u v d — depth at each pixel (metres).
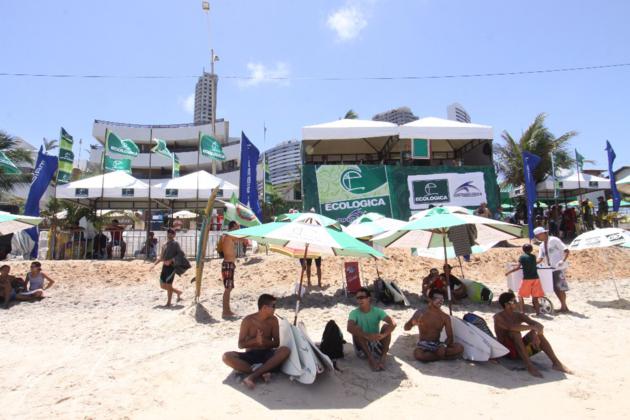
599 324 7.75
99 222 16.20
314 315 8.19
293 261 12.39
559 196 23.98
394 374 5.40
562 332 7.29
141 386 4.85
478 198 18.17
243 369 5.07
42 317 8.08
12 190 25.62
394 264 12.30
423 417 4.26
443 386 5.06
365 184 18.22
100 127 60.25
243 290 10.05
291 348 5.11
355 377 5.26
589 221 18.98
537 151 23.56
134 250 16.55
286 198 38.84
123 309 8.71
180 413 4.21
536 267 8.35
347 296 9.42
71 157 15.85
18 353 5.99
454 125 18.92
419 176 18.30
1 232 10.40
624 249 13.87
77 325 7.49
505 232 7.22
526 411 4.42
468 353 5.87
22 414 4.14
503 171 25.17
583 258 12.98
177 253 8.92
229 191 15.69
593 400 4.70
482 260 12.69
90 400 4.47
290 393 4.68
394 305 8.83
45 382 4.95
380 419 4.19
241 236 5.68
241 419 4.11
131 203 19.39
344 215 18.02
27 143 36.56
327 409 4.38
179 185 15.51
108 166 19.08
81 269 11.79
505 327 5.89
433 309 6.00
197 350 6.11
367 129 18.44
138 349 6.18
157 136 61.75
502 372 5.52
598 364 5.85
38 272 9.88
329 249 6.59
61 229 15.16
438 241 8.59
